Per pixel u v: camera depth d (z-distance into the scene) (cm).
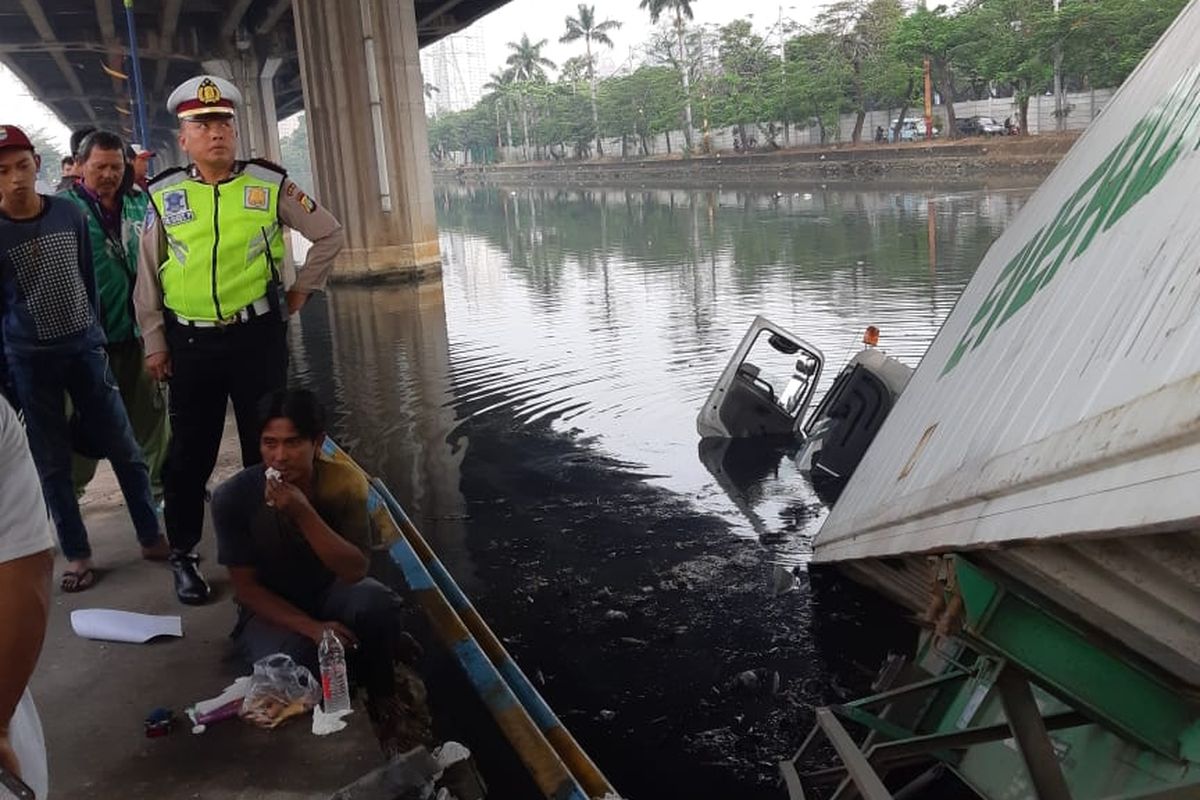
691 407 1123
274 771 319
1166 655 284
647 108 8175
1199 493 179
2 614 175
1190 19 436
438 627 433
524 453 984
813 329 1446
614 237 3256
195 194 411
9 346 427
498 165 11162
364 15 2544
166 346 426
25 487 180
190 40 4234
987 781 389
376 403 1208
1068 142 4131
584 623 618
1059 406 277
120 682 375
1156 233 284
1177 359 210
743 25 7006
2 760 173
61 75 5306
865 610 616
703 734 489
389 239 2641
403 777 302
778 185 5200
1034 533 251
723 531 768
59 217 427
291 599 388
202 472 439
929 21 4797
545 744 361
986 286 545
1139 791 278
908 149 4900
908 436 510
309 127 2670
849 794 385
